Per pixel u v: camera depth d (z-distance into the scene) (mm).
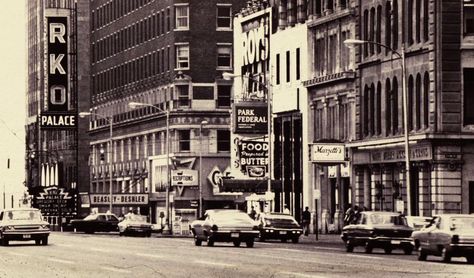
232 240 65812
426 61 82188
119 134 163750
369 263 46062
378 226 58219
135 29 158875
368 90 92812
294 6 111562
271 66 115250
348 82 96500
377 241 57875
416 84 83875
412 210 84438
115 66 167000
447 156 79938
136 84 157750
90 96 179125
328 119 101312
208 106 143625
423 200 81938
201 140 135625
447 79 80375
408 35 85438
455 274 39188
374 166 90688
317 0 105438
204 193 141375
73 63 190375
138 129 156000
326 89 101312
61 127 170875
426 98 82438
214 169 141875
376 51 91375
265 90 117188
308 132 105375
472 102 80688
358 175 93688
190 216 141375
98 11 175375
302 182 106625
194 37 144000
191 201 140875
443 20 80625
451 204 79812
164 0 147750
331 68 101250
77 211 147500
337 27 99438
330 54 101312
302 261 47219
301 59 106938
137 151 156500
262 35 119188
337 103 98938
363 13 93938
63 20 171125
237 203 133875
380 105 90625
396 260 49188
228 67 144500
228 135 142750
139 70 157125
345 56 98312
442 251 48875
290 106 108500
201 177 132125
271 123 103062
